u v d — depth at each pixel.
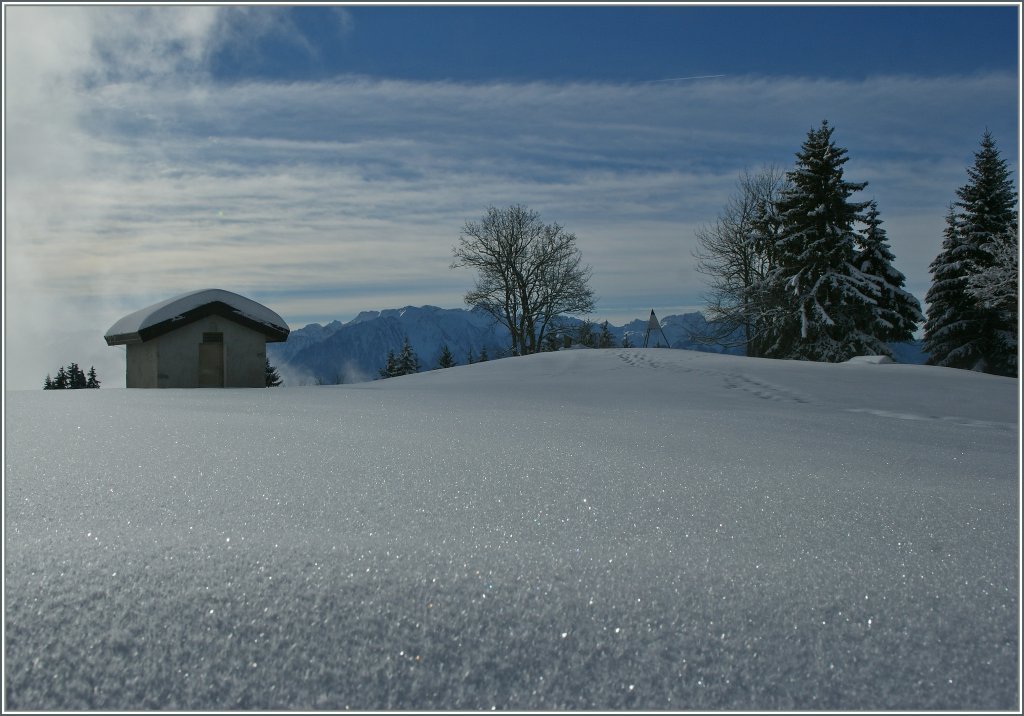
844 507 2.91
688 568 2.09
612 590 1.91
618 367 18.23
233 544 2.15
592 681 1.57
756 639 1.72
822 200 33.75
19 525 2.38
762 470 3.86
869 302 32.19
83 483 3.05
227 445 4.20
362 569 1.96
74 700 1.47
